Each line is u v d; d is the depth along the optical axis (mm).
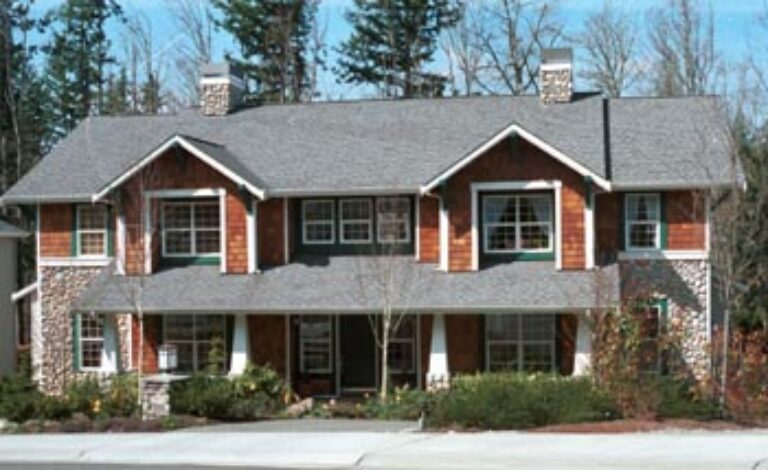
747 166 36812
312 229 35125
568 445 20969
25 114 60562
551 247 33188
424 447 21141
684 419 25141
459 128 36312
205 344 34844
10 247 41375
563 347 33000
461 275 33094
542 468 18859
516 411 24438
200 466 20125
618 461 19062
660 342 30156
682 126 34938
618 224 33375
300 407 30438
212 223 34906
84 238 36156
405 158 35281
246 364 33125
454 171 32938
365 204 34844
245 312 33375
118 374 34094
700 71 51469
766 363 29188
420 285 33000
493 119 36469
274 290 33625
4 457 21797
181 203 35000
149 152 34906
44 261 36312
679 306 32875
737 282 33406
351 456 20453
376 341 33656
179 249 35094
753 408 26891
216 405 28094
